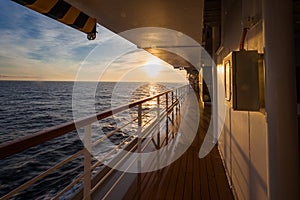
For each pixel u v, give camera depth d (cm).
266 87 118
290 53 114
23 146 94
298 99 155
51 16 203
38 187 718
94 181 241
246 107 132
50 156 1212
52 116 3547
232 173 267
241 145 215
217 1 386
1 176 1002
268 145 117
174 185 279
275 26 116
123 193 244
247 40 181
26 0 167
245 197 198
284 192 111
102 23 318
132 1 236
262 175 141
